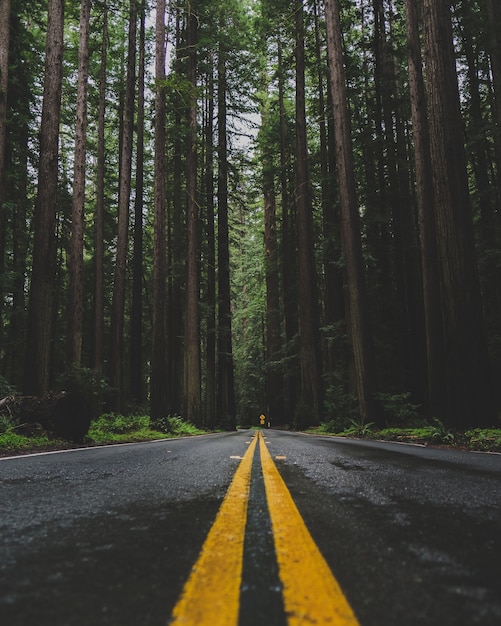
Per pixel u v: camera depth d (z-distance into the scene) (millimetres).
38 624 881
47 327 10750
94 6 23672
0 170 14484
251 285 49531
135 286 25156
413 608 959
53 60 11680
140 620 898
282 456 5012
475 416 9422
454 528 1722
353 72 23578
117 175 32406
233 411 32844
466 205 10172
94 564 1291
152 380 17703
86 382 13359
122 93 28094
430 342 13039
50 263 11070
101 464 4184
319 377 24109
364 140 22531
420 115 14695
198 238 29547
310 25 26000
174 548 1452
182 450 6301
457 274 9922
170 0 23188
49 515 1968
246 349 53750
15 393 10266
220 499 2330
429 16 10820
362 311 15656
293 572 1189
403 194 21938
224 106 30641
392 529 1697
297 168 24875
